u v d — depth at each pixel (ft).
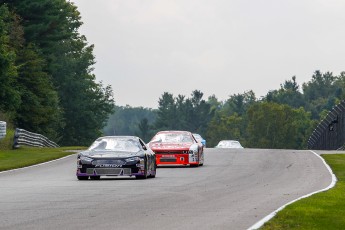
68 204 96.17
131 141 155.84
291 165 194.18
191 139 199.82
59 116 553.23
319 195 105.60
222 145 415.64
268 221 75.46
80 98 603.67
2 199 104.53
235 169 182.29
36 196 109.40
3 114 401.29
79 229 70.18
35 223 75.36
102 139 157.48
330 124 449.06
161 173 169.89
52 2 462.60
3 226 73.00
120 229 70.13
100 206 93.09
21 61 419.95
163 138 199.72
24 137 296.30
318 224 73.82
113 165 148.05
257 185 130.72
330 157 228.02
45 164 212.84
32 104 412.57
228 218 79.41
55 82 593.42
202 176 157.69
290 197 105.91
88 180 149.38
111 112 632.79
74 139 609.01
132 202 98.43
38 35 460.96
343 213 83.82
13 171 185.16
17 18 440.45
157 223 74.84
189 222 75.77
